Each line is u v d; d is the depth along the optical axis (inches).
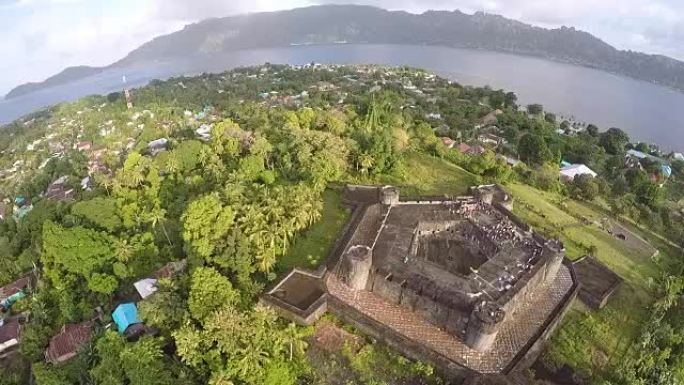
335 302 1939.0
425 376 1679.4
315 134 3363.7
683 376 1875.0
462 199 2829.7
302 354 1696.6
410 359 1744.6
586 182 3698.3
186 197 2962.6
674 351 2003.0
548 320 1988.2
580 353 1907.0
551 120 7490.2
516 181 3794.3
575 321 2094.0
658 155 6279.5
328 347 1798.7
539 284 2175.2
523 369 1752.0
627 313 2212.1
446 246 2486.5
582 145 5620.1
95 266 2278.5
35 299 2320.4
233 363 1526.8
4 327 2300.7
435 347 1780.3
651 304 2306.8
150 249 2413.9
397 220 2513.5
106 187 3287.4
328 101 7628.0
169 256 2445.9
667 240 3248.0
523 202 3297.2
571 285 2281.0
